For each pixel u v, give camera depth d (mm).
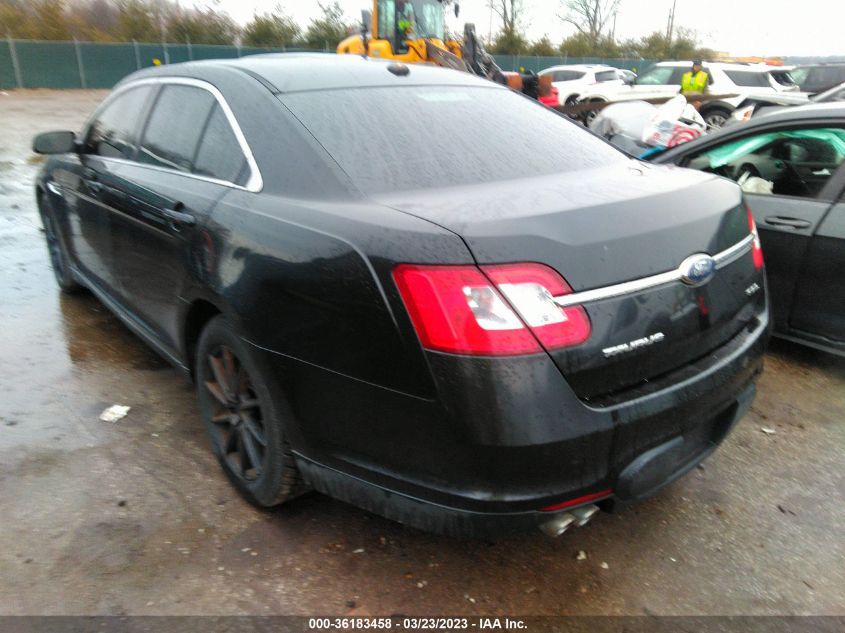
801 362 4191
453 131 2852
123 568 2443
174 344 3188
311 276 2191
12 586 2348
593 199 2287
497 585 2420
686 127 6098
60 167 4445
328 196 2385
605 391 2074
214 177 2840
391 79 3141
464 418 1943
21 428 3312
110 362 4047
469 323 1928
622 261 2092
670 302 2184
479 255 1951
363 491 2236
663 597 2375
